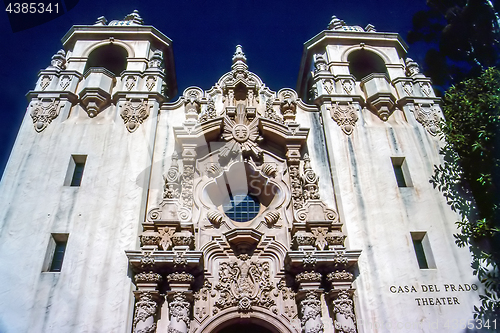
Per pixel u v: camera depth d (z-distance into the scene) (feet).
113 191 46.62
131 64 61.82
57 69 58.65
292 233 45.09
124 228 43.75
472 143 49.73
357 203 47.52
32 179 47.03
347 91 59.11
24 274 40.42
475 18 58.34
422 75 62.59
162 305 40.06
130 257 39.96
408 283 42.29
